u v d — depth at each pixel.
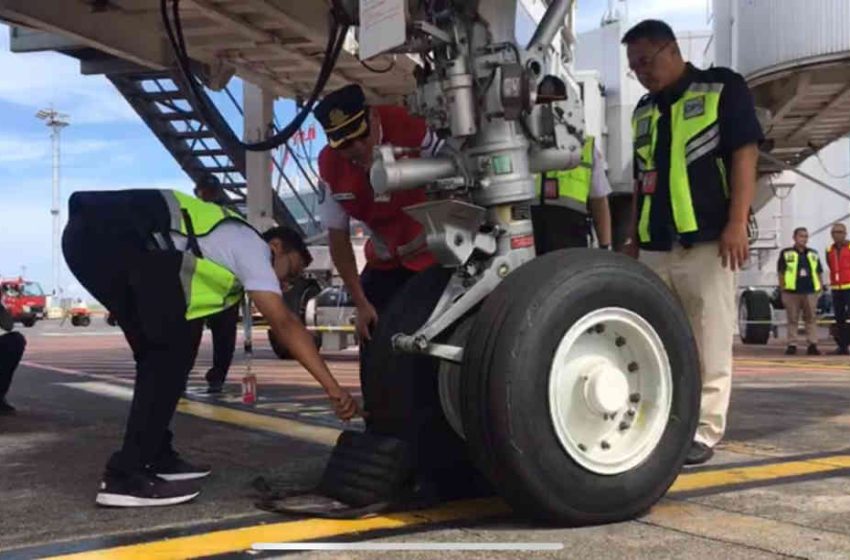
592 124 8.91
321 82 3.71
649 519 2.77
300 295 10.94
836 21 10.53
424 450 2.89
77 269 3.08
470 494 3.04
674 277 3.71
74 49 9.77
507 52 2.87
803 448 4.06
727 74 3.59
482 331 2.59
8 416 5.45
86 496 3.23
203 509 2.98
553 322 2.57
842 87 11.32
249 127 13.23
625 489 2.69
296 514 2.85
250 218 13.36
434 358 2.90
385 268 3.91
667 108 3.70
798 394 6.35
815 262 11.34
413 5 2.94
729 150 3.55
